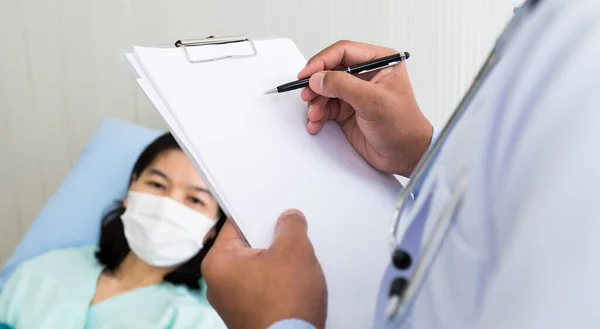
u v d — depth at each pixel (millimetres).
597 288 220
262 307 475
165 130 1764
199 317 1309
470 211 294
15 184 1751
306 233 542
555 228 232
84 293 1405
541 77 270
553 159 241
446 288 306
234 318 503
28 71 1653
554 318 227
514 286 245
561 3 284
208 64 691
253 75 705
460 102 353
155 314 1343
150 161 1513
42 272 1437
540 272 234
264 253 516
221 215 1468
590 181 226
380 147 671
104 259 1486
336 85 647
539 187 244
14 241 1797
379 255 578
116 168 1618
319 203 611
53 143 1727
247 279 496
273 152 637
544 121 253
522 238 245
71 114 1703
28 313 1361
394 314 332
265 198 596
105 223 1533
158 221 1420
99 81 1672
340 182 643
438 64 1551
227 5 1572
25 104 1685
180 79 657
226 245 563
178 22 1593
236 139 630
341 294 536
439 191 339
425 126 689
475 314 284
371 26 1548
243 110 662
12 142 1714
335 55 732
